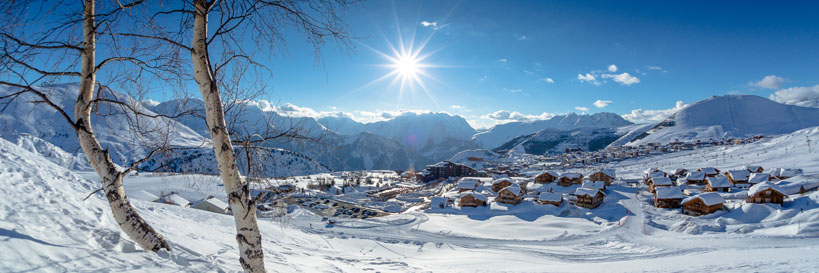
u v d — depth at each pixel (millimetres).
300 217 51062
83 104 5750
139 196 50219
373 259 16828
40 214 6582
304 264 10531
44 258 5102
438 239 39812
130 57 5750
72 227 6523
